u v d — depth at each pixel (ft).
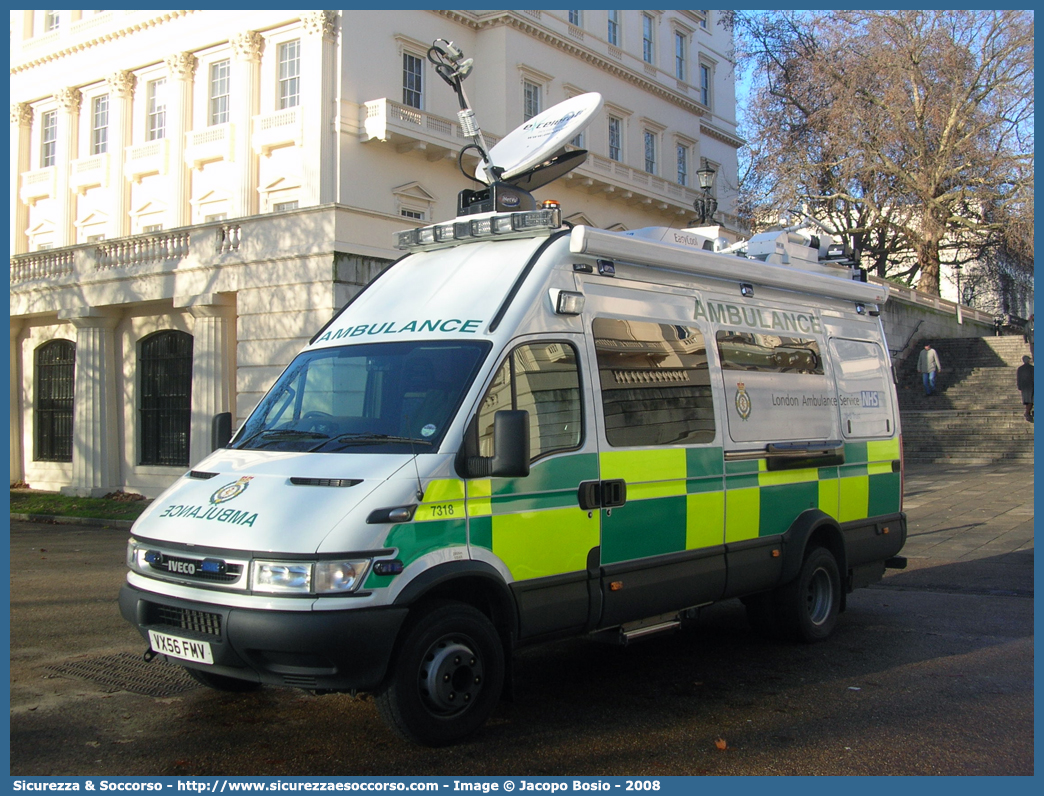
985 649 24.31
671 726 18.16
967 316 122.83
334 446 17.39
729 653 24.18
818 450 25.49
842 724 18.30
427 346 18.48
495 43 96.27
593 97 23.24
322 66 83.46
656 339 21.33
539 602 17.78
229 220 55.47
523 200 22.98
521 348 18.20
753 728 18.07
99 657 23.29
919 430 80.12
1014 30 91.09
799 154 96.78
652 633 20.71
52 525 55.01
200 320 57.93
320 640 14.92
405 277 20.99
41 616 28.30
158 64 96.22
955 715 18.84
